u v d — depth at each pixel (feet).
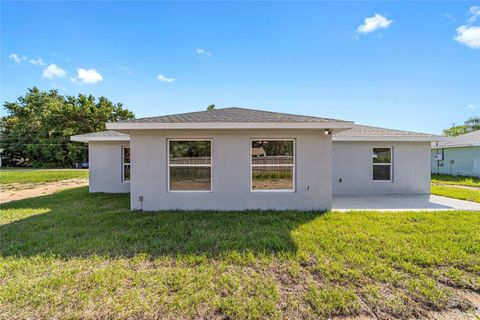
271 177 22.75
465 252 12.51
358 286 9.71
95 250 13.12
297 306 8.54
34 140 111.75
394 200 27.66
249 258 11.93
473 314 8.24
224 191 22.63
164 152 22.47
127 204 25.94
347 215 20.10
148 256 12.35
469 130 112.27
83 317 7.98
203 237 14.94
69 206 24.99
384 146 32.09
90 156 34.86
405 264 11.23
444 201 26.86
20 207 24.48
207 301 8.70
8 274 10.61
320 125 20.71
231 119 21.94
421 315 8.19
